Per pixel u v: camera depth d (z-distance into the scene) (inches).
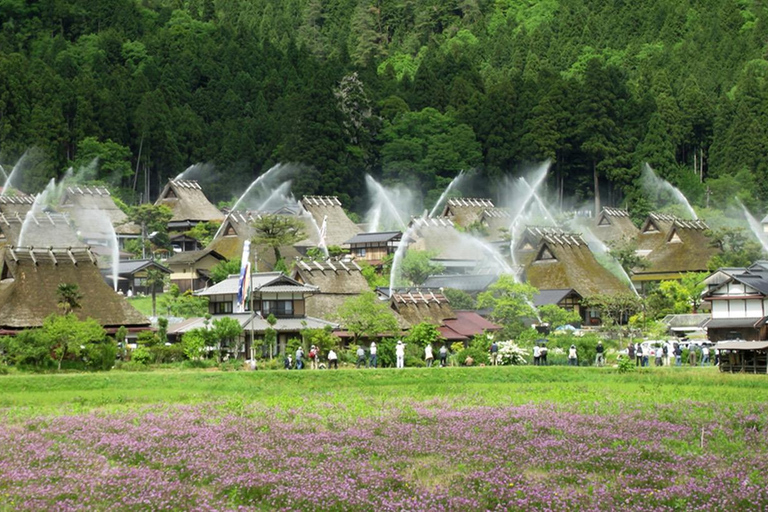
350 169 7357.3
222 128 7711.6
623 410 2016.5
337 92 7746.1
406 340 3221.0
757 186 7244.1
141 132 7229.3
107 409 2026.3
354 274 3777.1
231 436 1675.7
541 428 1775.3
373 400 2203.5
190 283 4832.7
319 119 7278.5
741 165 7440.9
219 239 5383.9
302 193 7007.9
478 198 7598.4
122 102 7500.0
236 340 3132.4
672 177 7534.5
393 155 7687.0
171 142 7342.5
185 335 2992.1
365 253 5536.4
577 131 7667.3
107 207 5836.6
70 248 3184.1
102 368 2701.8
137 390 2338.8
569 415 1931.6
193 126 7598.4
